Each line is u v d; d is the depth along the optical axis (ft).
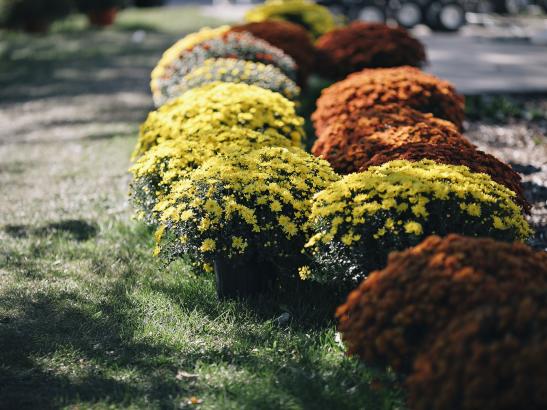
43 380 13.60
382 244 14.12
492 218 14.25
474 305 10.77
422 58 37.14
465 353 9.97
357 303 12.25
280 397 12.73
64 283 17.92
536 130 32.58
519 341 9.77
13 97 47.11
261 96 21.44
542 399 9.25
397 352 11.33
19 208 24.27
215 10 111.86
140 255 19.84
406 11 78.54
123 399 12.89
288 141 19.99
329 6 78.59
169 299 16.76
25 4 81.51
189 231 15.76
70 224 22.52
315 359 14.11
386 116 21.02
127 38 77.25
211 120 20.38
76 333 15.42
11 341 14.99
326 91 25.08
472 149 18.11
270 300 16.42
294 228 15.53
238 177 15.99
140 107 41.70
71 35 82.12
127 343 14.96
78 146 32.86
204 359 14.26
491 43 67.05
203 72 26.32
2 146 34.04
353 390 12.94
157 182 18.37
